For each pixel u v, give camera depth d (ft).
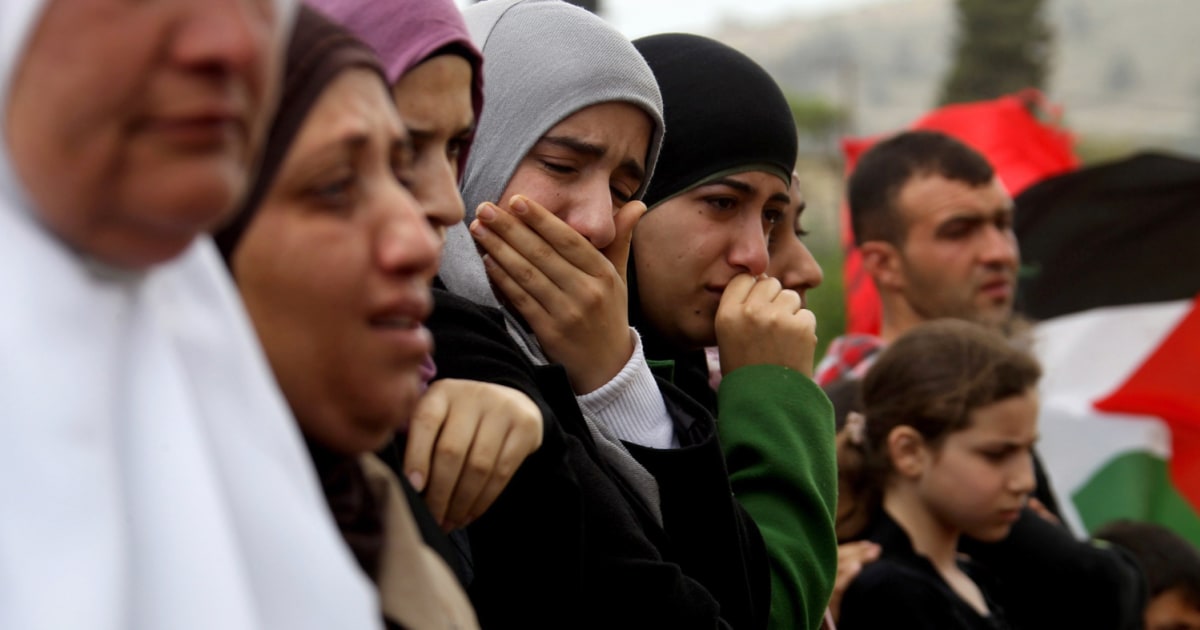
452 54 7.88
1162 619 16.80
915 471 13.24
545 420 7.72
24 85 4.38
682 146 10.89
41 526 4.18
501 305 9.36
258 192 5.55
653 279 10.93
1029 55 77.92
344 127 5.60
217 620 4.37
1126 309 21.81
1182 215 22.02
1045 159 23.31
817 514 10.19
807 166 65.46
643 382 9.37
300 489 4.95
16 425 4.22
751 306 10.68
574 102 9.55
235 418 4.85
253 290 5.59
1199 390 21.30
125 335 4.55
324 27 5.72
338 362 5.69
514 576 7.67
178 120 4.40
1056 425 21.42
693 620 8.18
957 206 17.53
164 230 4.48
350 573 4.94
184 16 4.39
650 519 8.75
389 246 5.68
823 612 10.18
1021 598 14.75
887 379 13.44
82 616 4.13
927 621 12.40
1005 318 17.79
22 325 4.30
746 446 10.21
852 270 20.42
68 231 4.45
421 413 7.27
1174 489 21.25
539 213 9.12
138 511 4.41
